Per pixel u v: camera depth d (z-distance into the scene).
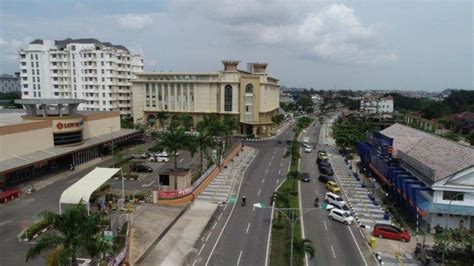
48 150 64.19
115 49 141.75
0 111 91.31
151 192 54.34
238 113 127.38
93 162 73.75
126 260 34.41
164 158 78.81
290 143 104.88
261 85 130.25
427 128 135.38
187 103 130.00
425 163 48.38
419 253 37.31
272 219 47.69
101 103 135.88
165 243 39.62
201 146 66.56
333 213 48.25
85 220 26.66
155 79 132.88
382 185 62.31
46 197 51.53
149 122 135.25
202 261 36.06
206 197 56.62
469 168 40.81
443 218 42.62
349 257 37.62
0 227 40.81
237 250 38.59
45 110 69.12
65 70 138.88
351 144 92.69
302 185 64.50
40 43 144.38
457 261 36.31
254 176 70.38
